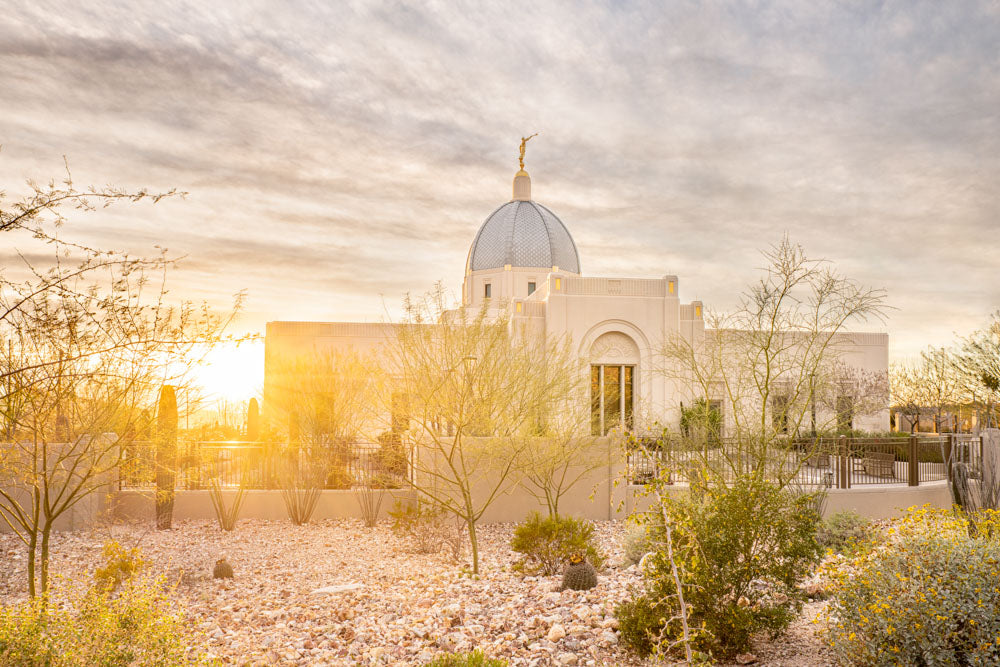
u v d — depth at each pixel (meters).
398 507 14.05
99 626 5.17
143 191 5.03
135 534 14.28
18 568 11.19
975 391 24.03
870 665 5.50
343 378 17.72
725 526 6.64
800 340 15.58
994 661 5.01
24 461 10.35
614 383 30.61
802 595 6.74
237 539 14.16
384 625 8.00
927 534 6.33
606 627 7.27
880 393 33.84
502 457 14.70
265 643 7.38
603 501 16.27
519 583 9.99
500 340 14.73
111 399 8.84
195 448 15.23
